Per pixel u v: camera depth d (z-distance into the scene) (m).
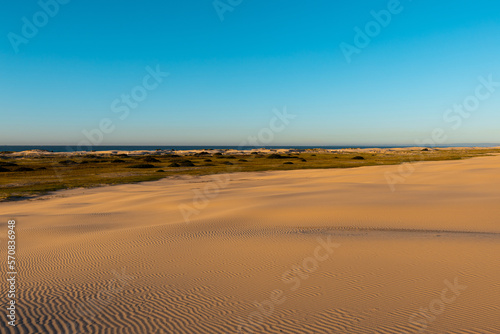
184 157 110.75
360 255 11.97
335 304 8.12
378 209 22.30
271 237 15.33
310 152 164.38
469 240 13.71
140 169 66.25
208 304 8.41
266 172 60.97
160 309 8.18
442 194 28.92
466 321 7.08
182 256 12.73
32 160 90.75
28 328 7.27
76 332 7.12
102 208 27.11
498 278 9.33
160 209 25.92
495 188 32.28
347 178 45.94
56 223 20.72
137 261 12.23
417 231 16.28
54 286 9.81
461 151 169.62
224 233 16.56
